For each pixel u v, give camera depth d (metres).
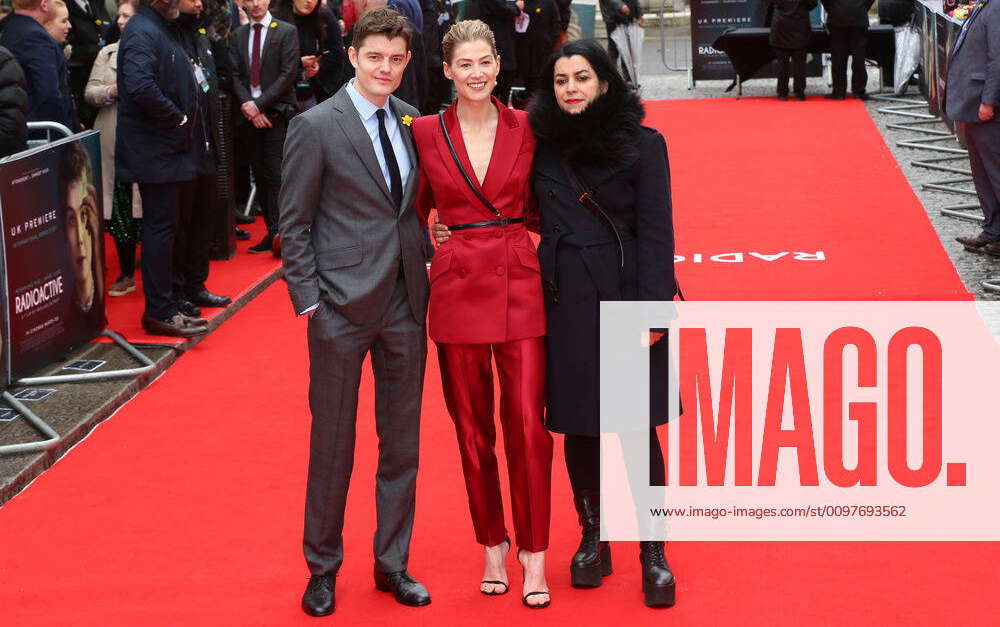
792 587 3.89
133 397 5.96
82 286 6.05
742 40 15.55
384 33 3.56
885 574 3.95
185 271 7.24
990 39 7.39
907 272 7.75
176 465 5.07
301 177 3.61
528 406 3.73
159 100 6.24
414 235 3.74
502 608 3.82
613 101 3.61
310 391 3.78
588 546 3.92
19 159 5.42
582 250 3.67
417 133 3.71
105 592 3.98
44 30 6.56
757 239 8.79
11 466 4.94
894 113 13.81
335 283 3.66
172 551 4.28
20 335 5.48
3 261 5.32
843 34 14.95
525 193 3.75
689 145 12.60
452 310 3.71
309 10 8.94
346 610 3.84
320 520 3.80
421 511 4.56
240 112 8.88
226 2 8.56
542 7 13.22
